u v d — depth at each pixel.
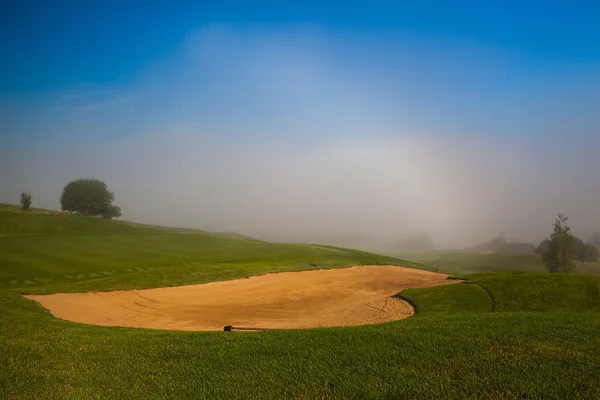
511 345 14.56
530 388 11.04
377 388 11.27
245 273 44.41
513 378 11.68
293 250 70.25
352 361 13.33
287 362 13.35
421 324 18.70
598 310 24.52
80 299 30.78
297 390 11.25
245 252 63.25
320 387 11.40
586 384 11.17
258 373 12.48
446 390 11.06
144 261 48.53
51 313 26.20
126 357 14.10
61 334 17.16
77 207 121.56
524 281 29.88
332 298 35.78
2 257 44.50
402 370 12.48
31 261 43.97
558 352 13.72
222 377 12.20
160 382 11.90
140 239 65.62
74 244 55.66
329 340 15.72
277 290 38.31
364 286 42.41
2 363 13.30
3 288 33.84
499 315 20.73
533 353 13.68
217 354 14.31
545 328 16.91
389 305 29.91
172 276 39.81
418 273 53.78
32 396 10.95
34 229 73.81
